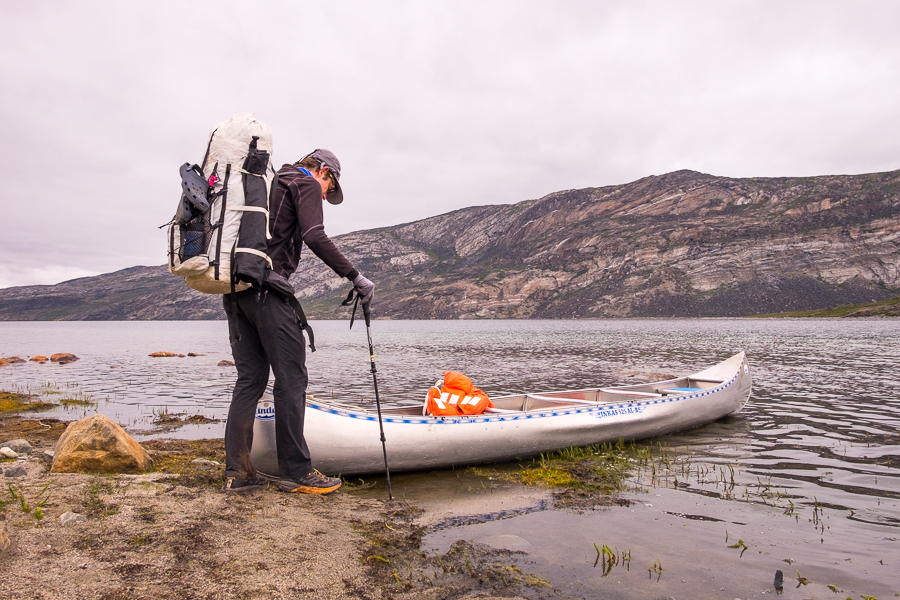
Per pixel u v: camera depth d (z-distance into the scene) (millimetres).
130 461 4852
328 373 19359
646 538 4027
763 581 3320
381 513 4352
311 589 2785
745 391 9703
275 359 4180
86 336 73312
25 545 2791
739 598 3082
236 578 2775
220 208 3725
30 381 17469
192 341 55875
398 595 2898
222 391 14547
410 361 25188
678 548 3838
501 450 6344
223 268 3682
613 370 19891
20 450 5801
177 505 3674
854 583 3311
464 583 3133
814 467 6270
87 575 2576
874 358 23188
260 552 3133
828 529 4266
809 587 3246
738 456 6816
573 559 3596
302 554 3201
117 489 3896
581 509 4699
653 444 7523
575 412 7051
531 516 4496
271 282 3908
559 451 6844
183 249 3691
